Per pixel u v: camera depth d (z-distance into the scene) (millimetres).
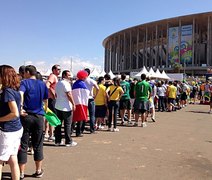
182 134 11617
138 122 15070
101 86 12188
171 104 21906
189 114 20062
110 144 9383
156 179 6031
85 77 10109
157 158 7742
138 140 10156
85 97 10078
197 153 8414
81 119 10086
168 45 89750
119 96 12094
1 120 4762
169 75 40750
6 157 4797
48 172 6332
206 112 21859
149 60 100000
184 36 86750
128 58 106500
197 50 88438
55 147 8773
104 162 7230
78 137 10539
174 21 87875
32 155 7754
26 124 5848
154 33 97938
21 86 5863
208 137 11062
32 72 6129
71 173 6297
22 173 5824
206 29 91250
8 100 4699
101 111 12242
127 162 7281
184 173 6484
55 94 8797
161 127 13477
